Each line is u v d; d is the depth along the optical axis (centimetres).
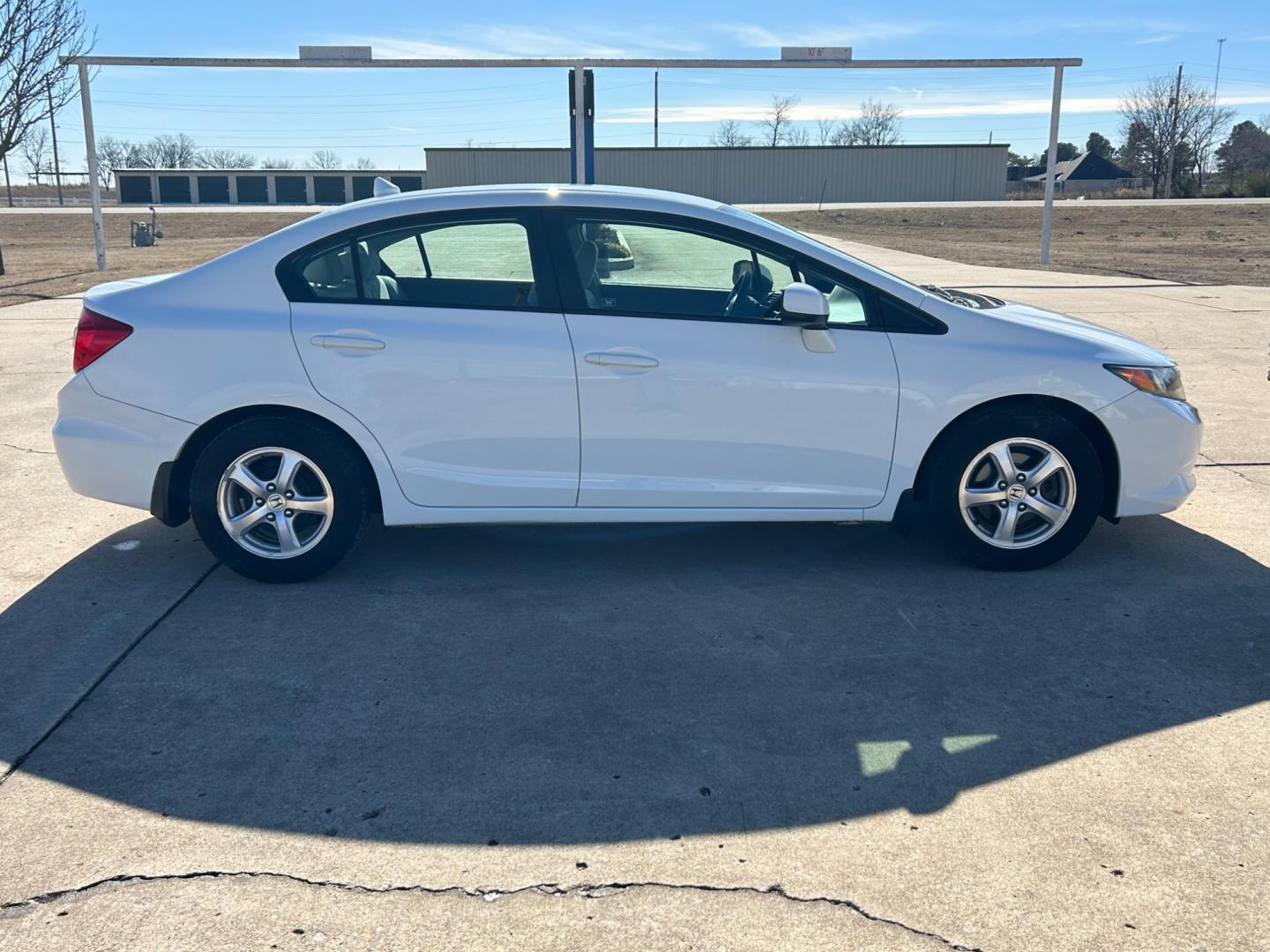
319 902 264
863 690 372
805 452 454
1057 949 247
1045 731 345
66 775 320
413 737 342
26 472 637
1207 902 263
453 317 445
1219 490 601
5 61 2014
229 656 398
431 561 496
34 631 418
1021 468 465
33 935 252
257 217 4881
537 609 441
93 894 267
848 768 324
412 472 450
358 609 441
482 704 363
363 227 450
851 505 461
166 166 10712
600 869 277
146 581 471
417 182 7394
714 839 289
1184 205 5078
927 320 453
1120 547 511
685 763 327
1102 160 10156
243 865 279
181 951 247
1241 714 354
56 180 7756
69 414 452
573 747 336
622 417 446
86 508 573
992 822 296
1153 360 468
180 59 1855
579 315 446
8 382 890
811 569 484
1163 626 422
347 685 376
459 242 448
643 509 457
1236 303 1415
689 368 444
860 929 254
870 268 457
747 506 459
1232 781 315
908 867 277
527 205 451
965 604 444
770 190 6500
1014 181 10969
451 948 248
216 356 440
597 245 450
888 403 450
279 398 441
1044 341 456
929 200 6606
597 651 402
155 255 2641
